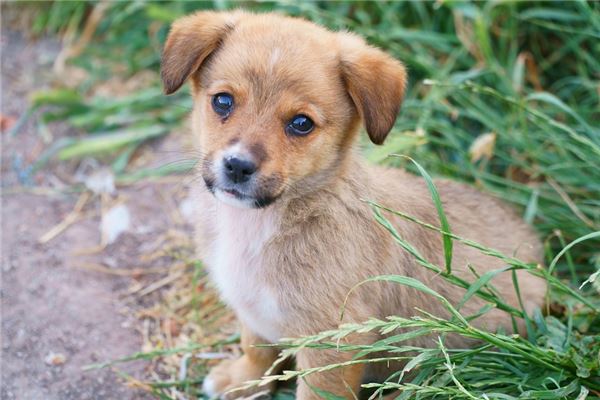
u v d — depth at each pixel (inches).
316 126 30.0
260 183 29.4
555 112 41.2
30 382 34.4
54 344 35.6
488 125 39.8
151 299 37.8
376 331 31.3
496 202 35.3
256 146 29.3
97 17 49.3
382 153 36.6
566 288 31.0
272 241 30.6
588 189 38.5
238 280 31.3
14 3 52.0
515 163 39.6
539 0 42.8
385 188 32.1
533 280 34.0
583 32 40.4
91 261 39.2
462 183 36.0
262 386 34.0
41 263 38.8
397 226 31.8
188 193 41.9
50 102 45.6
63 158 43.3
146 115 45.5
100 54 48.8
